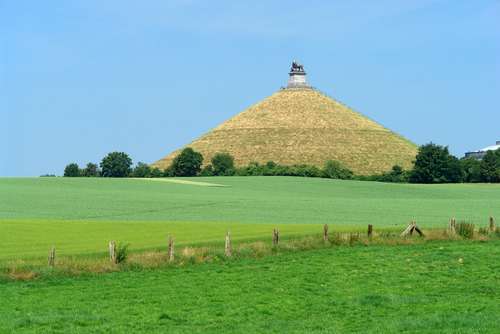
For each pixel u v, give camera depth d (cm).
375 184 19075
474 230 8088
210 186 17200
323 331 3678
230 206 11800
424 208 12244
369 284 5188
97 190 14650
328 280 5344
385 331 3644
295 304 4438
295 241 6925
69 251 6106
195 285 5053
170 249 5862
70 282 5088
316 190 17062
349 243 7181
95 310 4244
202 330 3738
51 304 4403
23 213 10000
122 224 8381
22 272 5206
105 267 5494
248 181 18975
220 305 4412
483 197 16225
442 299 4556
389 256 6531
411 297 4612
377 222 9519
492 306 4294
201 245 6562
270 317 4084
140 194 13875
